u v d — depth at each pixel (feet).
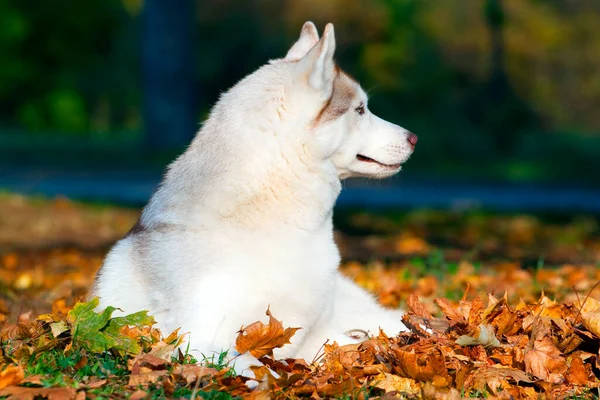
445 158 106.32
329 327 18.25
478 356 17.13
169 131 101.55
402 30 134.62
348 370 16.43
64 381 15.15
